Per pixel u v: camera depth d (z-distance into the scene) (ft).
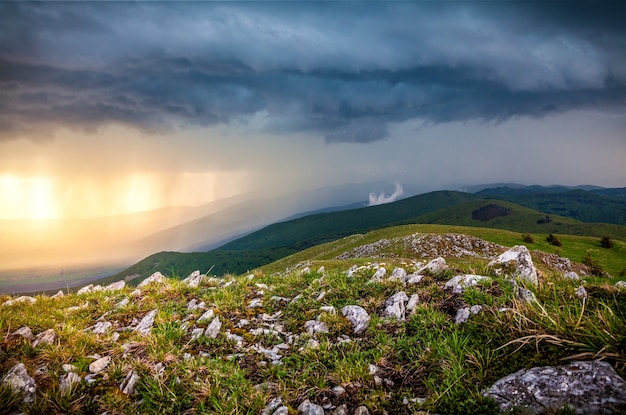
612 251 336.70
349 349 21.34
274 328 25.63
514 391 14.58
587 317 17.75
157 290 34.30
